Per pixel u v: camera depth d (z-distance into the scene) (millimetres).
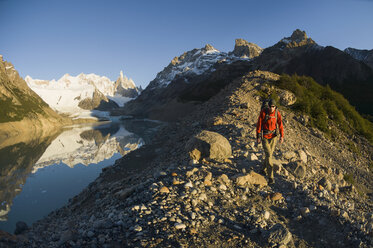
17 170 28438
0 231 5266
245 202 4750
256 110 14148
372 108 52594
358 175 10672
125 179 10531
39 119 129250
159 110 150750
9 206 16172
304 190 5145
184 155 8195
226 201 4664
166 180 5637
